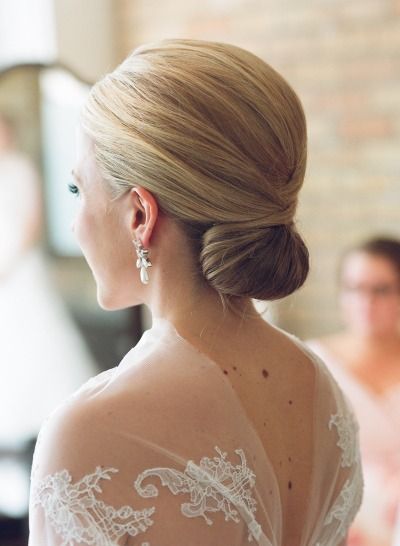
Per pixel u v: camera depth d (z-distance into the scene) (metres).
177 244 1.02
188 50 0.99
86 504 0.92
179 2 4.08
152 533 0.93
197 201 0.97
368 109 3.66
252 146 0.97
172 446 0.95
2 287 2.70
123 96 0.98
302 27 3.76
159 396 0.97
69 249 2.67
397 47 3.55
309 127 3.81
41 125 2.65
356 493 1.20
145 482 0.93
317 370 1.16
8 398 2.69
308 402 1.12
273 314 3.14
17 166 2.67
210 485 0.96
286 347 1.14
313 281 3.84
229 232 0.98
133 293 1.08
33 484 0.96
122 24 4.29
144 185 0.98
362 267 2.66
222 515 0.96
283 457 1.07
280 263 1.01
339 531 1.17
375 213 3.69
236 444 0.99
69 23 4.13
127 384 0.97
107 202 1.03
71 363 2.71
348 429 1.17
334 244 3.79
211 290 1.05
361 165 3.70
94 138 1.01
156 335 1.04
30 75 2.63
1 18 3.99
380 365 2.67
